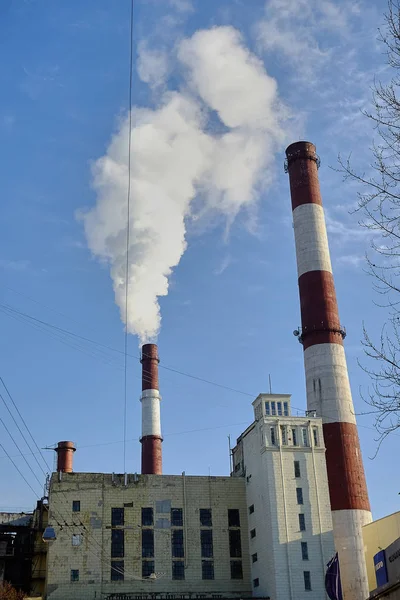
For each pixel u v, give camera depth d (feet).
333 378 357.00
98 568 299.99
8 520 409.49
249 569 312.50
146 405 490.49
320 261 384.27
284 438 316.60
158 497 318.86
